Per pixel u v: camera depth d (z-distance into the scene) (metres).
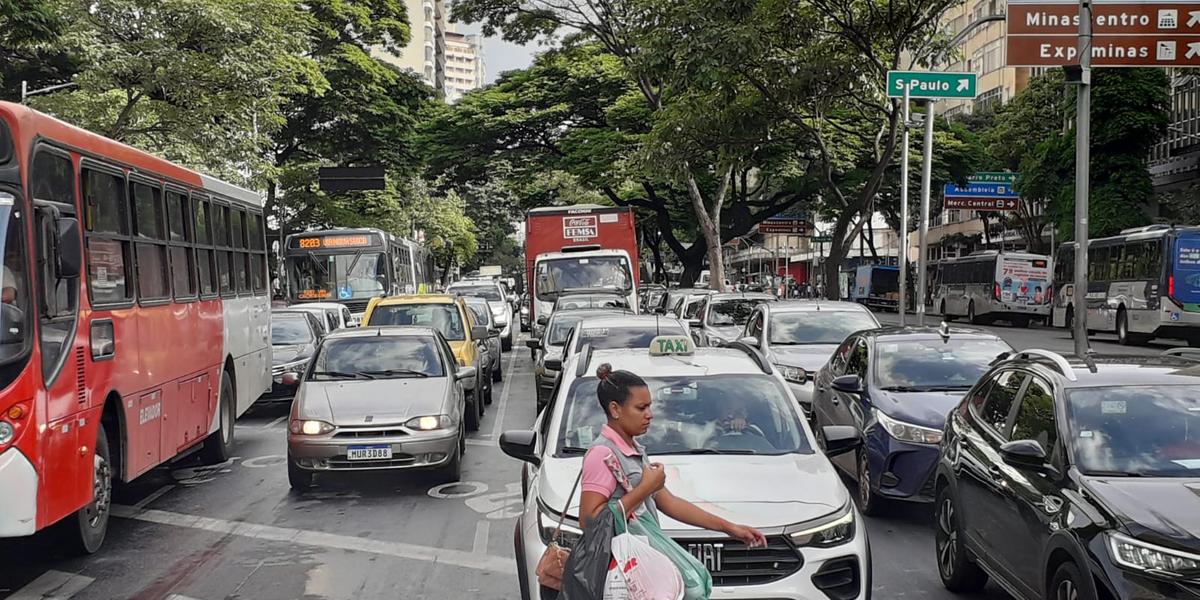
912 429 8.60
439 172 41.69
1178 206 41.12
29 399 6.83
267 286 15.40
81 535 7.83
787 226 56.44
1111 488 5.02
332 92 41.75
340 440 10.23
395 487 10.76
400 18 45.34
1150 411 5.66
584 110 39.12
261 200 15.15
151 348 9.41
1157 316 30.19
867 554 5.28
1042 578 5.25
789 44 22.38
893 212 51.59
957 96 18.09
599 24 31.69
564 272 25.72
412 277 36.66
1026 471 5.74
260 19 24.38
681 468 5.75
